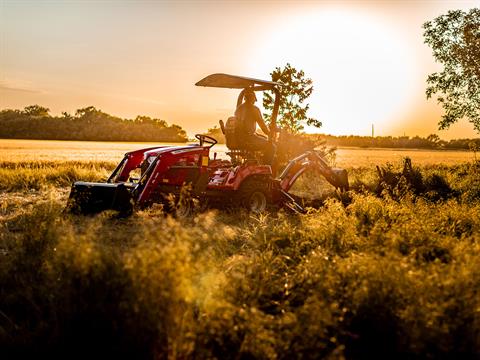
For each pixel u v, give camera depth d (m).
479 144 20.83
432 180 15.60
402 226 5.66
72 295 3.32
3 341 3.47
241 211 8.98
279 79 18.84
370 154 62.47
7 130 101.31
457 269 4.00
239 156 9.55
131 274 3.24
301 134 19.14
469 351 3.23
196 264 3.62
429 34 23.08
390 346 3.45
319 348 3.20
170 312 3.09
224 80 8.90
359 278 3.73
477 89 22.47
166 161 8.37
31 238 4.86
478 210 7.52
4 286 4.37
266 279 4.21
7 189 13.28
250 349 3.16
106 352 3.20
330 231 5.66
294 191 14.40
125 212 7.95
